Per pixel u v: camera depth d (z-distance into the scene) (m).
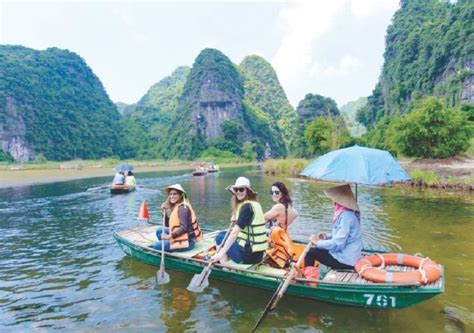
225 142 134.88
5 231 12.53
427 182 22.50
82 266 8.52
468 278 7.24
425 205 15.80
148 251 7.79
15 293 7.02
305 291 5.94
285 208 6.79
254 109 164.88
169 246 7.71
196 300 6.42
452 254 8.84
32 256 9.46
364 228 11.70
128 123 153.00
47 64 133.75
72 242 10.88
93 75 155.88
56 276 7.89
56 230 12.63
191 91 148.00
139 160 127.69
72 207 17.98
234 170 61.66
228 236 6.78
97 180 38.69
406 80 95.50
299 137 115.38
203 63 149.88
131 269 8.10
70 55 146.12
